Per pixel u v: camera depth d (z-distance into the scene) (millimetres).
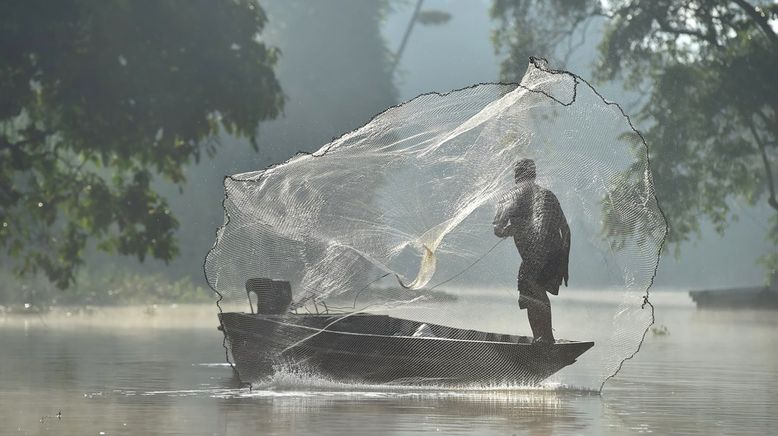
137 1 77625
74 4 76188
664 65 140500
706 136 137250
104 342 77188
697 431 35250
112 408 40219
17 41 76000
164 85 77688
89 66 76375
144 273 183375
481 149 49250
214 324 104500
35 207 84125
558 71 47562
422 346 45656
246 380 46875
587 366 48219
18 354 65812
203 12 79125
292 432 34406
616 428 35688
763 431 35281
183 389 46531
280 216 48719
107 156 79562
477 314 50969
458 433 34312
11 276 141250
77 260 87438
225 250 48219
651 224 48500
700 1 136875
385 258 50000
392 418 37562
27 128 81062
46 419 37219
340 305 49656
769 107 139625
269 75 81625
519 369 45562
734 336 89188
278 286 48438
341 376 46562
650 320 48250
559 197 48906
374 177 49594
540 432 34688
